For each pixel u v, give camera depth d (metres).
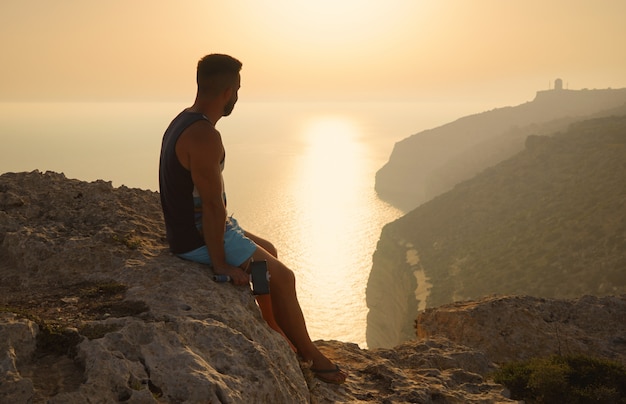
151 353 3.16
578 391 8.04
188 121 3.87
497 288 97.81
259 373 3.42
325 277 198.75
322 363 4.62
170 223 4.23
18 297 3.95
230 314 3.84
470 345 11.22
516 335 11.28
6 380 2.62
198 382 3.00
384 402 5.14
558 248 101.19
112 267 4.45
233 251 4.17
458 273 117.50
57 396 2.63
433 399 5.69
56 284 4.23
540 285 91.56
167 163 3.98
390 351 7.43
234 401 3.03
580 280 86.38
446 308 12.55
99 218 5.61
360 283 190.25
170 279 4.10
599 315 12.23
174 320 3.56
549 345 10.98
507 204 143.62
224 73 3.92
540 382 7.99
